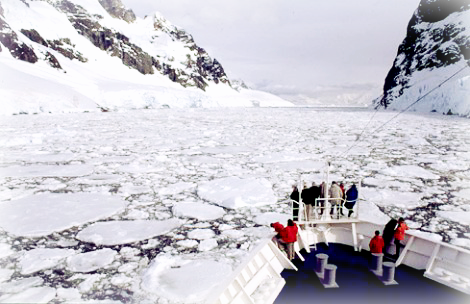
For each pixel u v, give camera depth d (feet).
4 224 27.71
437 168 49.52
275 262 19.16
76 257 22.27
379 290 16.80
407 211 31.40
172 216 30.17
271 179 42.96
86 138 79.82
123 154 59.98
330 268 17.03
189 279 19.44
